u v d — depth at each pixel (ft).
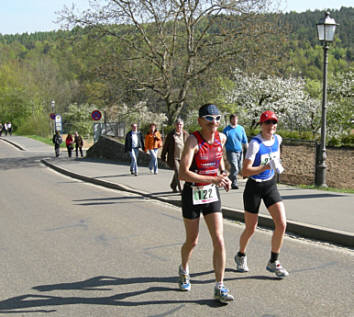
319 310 12.82
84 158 77.20
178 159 34.32
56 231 23.68
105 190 39.86
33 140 150.41
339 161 49.83
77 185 44.21
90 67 71.77
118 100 72.64
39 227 24.79
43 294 14.62
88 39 70.79
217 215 13.94
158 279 15.83
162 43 67.62
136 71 70.90
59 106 218.59
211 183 13.52
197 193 13.87
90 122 193.36
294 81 103.04
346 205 27.04
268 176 15.66
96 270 16.98
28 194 38.27
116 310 13.20
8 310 13.42
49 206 31.76
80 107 200.75
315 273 16.11
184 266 14.73
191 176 13.55
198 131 13.96
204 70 66.85
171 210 29.35
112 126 80.12
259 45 63.67
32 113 211.82
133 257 18.60
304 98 105.81
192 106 74.02
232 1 63.98
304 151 53.01
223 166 15.01
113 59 69.26
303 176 40.73
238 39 64.39
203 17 66.64
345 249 19.29
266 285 14.97
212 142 13.94
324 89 34.63
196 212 14.03
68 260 18.34
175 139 34.09
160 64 69.36
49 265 17.72
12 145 131.85
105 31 69.00
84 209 30.17
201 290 14.65
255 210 15.84
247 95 102.32
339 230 20.59
